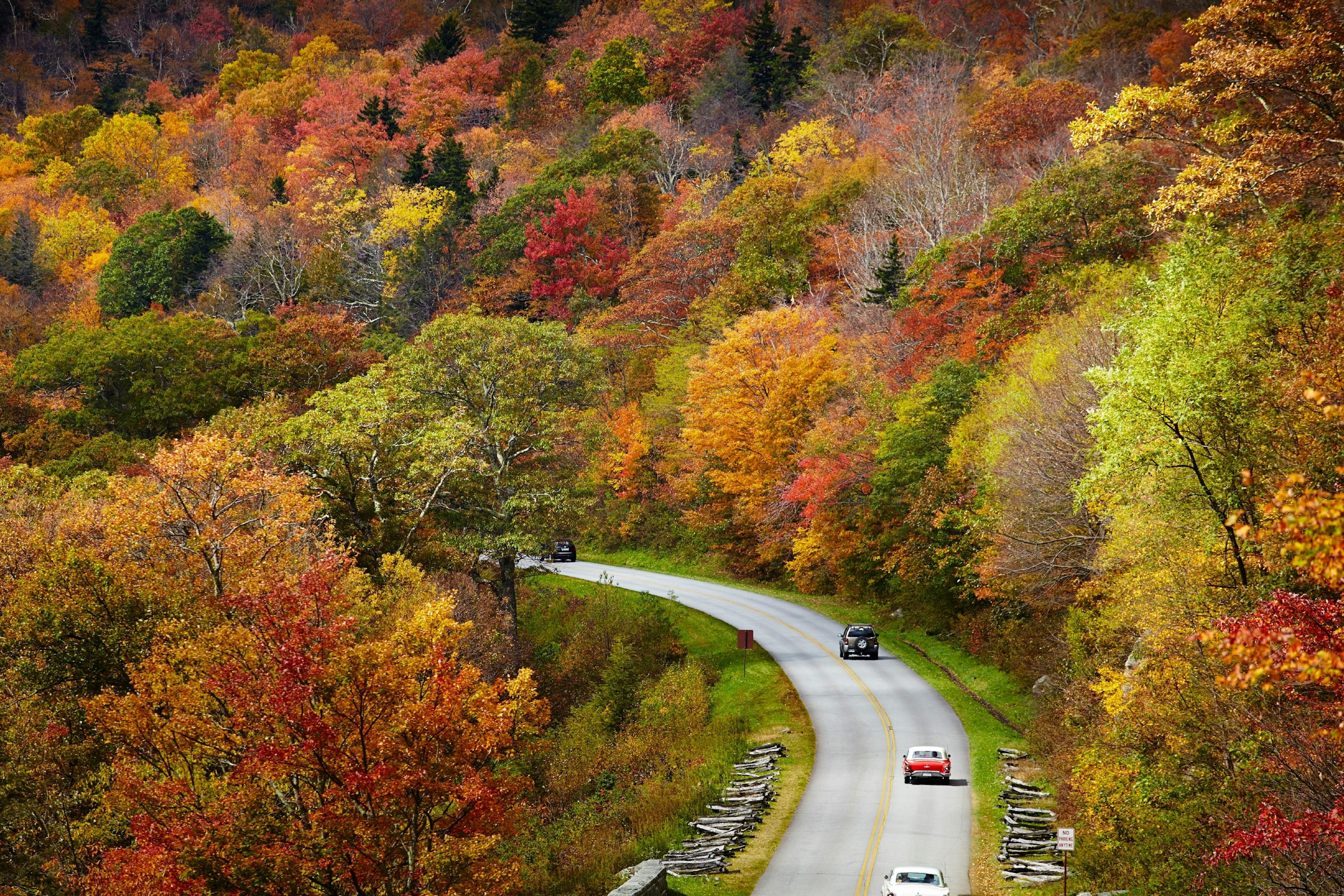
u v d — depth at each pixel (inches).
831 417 3946.9
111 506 2412.6
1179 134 2228.1
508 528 3476.9
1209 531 1552.7
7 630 2071.9
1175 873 1392.7
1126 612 1747.0
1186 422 1567.4
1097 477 1678.2
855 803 2164.1
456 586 3312.0
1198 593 1530.5
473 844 1290.6
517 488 3567.9
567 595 4298.7
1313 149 2034.9
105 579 2128.4
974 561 2915.8
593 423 3779.5
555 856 2135.8
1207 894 1338.6
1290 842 1021.8
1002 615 3046.3
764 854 1920.5
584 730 3026.6
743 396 4328.3
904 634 3609.7
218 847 1278.3
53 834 1839.3
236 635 1371.8
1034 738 2368.4
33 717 1920.5
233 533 2426.2
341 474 3376.0
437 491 3371.1
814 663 3287.4
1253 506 1502.2
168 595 2155.5
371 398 3385.8
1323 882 1132.5
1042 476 2335.1
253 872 1246.3
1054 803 2033.7
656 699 3090.6
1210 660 1457.9
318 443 3267.7
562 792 2600.9
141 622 2089.1
